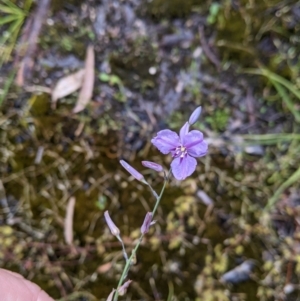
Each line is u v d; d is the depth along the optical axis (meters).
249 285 0.18
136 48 0.19
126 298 0.17
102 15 0.19
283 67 0.19
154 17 0.19
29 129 0.18
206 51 0.19
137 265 0.18
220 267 0.18
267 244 0.18
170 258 0.18
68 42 0.19
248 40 0.19
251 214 0.18
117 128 0.19
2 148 0.18
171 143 0.11
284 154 0.19
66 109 0.19
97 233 0.18
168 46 0.19
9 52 0.19
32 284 0.14
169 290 0.18
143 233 0.11
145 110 0.19
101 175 0.18
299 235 0.18
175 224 0.18
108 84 0.19
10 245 0.18
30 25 0.19
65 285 0.18
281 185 0.18
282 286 0.18
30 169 0.18
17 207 0.18
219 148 0.19
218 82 0.19
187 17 0.19
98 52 0.19
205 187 0.18
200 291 0.18
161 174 0.18
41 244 0.18
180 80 0.19
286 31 0.19
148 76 0.19
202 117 0.19
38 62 0.19
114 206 0.18
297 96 0.19
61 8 0.19
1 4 0.19
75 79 0.19
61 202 0.18
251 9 0.19
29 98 0.18
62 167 0.18
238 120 0.19
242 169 0.19
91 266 0.18
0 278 0.14
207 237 0.18
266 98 0.19
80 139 0.18
